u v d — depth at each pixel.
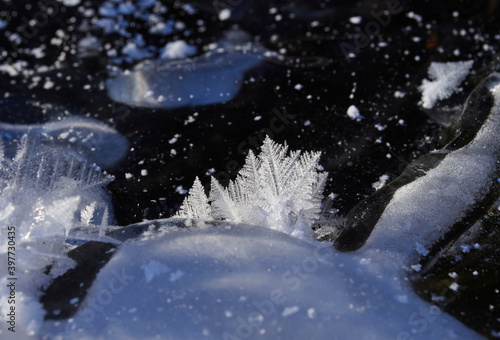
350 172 0.38
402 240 0.35
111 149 0.39
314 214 0.35
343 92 0.41
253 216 0.35
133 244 0.34
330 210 0.36
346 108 0.40
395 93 0.41
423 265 0.34
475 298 0.33
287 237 0.34
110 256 0.34
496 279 0.34
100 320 0.33
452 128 0.38
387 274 0.34
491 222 0.35
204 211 0.36
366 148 0.39
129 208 0.37
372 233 0.35
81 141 0.40
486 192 0.35
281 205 0.35
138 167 0.39
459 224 0.35
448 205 0.35
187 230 0.35
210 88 0.41
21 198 0.35
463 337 0.33
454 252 0.34
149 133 0.40
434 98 0.40
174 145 0.39
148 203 0.38
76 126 0.40
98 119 0.41
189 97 0.41
